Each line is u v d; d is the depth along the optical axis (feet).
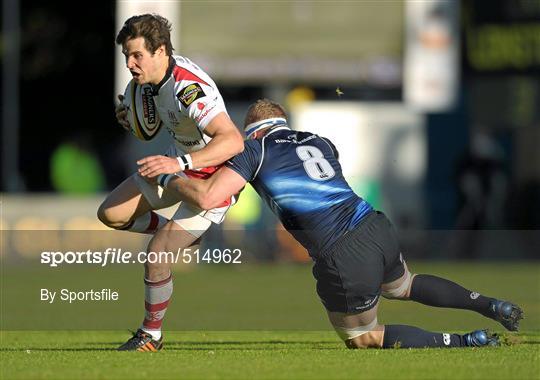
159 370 69.97
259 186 83.51
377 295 83.15
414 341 83.87
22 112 344.69
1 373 68.80
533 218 220.43
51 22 341.82
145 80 81.10
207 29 243.19
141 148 223.71
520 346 84.43
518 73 232.53
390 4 241.76
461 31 234.99
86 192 271.28
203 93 80.69
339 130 230.48
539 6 230.27
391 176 231.30
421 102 235.81
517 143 239.71
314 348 86.74
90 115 347.77
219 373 68.59
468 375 67.62
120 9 231.30
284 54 244.22
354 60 244.01
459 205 219.82
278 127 85.56
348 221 82.58
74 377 66.95
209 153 79.41
